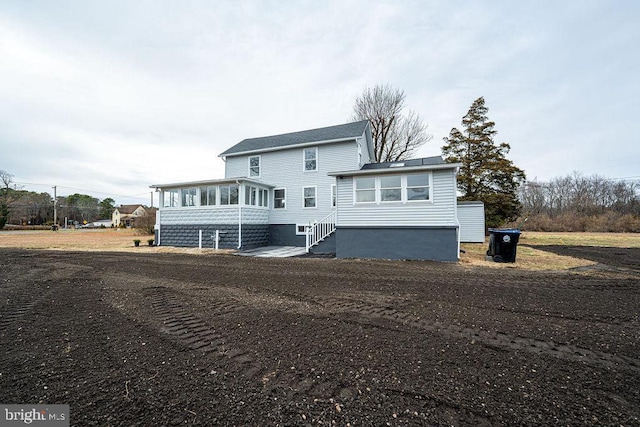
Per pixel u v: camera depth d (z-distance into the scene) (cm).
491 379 223
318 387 211
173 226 1571
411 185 1055
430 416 177
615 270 773
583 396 200
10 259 1012
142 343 296
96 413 178
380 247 1082
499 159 2112
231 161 1838
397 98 2284
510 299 477
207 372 234
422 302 459
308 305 442
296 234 1628
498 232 943
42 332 328
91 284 599
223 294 512
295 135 1852
